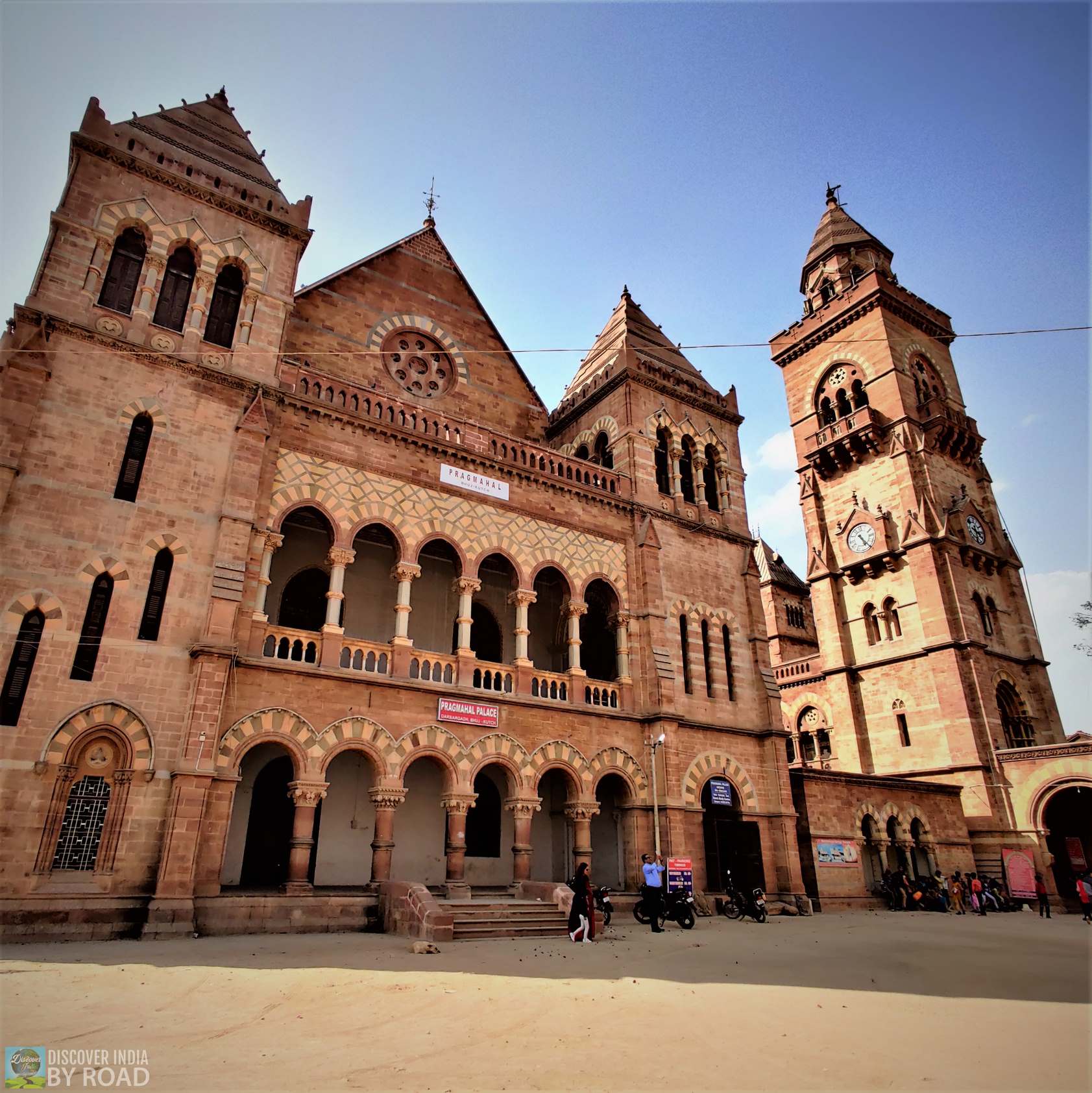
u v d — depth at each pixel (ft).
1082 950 59.57
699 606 107.04
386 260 111.14
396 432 86.89
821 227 184.03
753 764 102.53
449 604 99.30
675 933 70.85
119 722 62.03
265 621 72.38
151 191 79.61
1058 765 117.70
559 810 99.91
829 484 161.27
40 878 56.49
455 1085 24.02
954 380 167.02
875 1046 28.91
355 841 84.17
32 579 61.93
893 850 115.85
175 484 71.00
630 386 113.70
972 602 138.10
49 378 67.67
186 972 42.19
